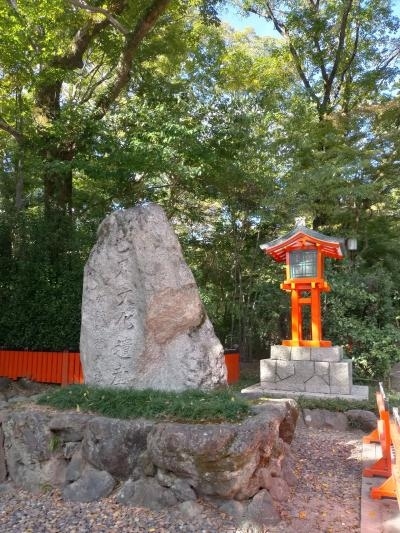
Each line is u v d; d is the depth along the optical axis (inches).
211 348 222.7
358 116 587.2
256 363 522.6
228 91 574.6
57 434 182.4
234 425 160.4
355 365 421.4
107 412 183.8
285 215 512.1
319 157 519.2
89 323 222.2
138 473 167.0
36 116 489.1
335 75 696.4
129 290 217.6
